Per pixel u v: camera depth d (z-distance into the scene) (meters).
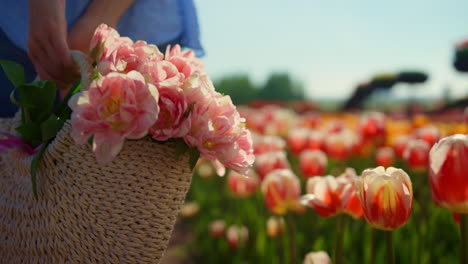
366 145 1.93
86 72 0.64
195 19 1.08
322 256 0.80
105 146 0.56
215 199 1.96
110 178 0.63
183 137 0.60
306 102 6.00
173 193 0.65
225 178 2.27
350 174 0.79
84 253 0.64
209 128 0.60
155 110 0.56
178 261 1.54
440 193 0.60
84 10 0.91
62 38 0.70
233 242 1.32
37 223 0.67
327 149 1.68
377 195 0.62
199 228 1.66
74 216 0.64
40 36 0.70
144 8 1.03
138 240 0.64
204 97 0.61
